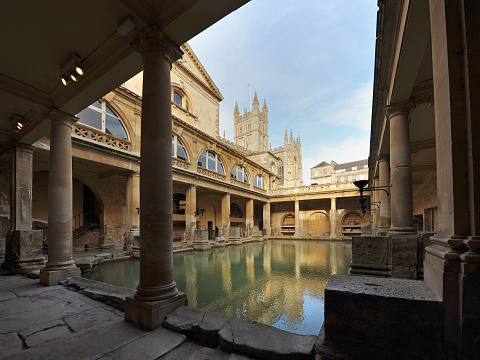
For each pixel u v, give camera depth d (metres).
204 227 26.42
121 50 4.68
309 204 33.47
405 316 2.02
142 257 3.76
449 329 1.90
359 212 30.17
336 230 31.23
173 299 3.77
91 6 3.80
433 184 14.04
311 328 4.64
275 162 44.06
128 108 14.76
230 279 8.66
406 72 5.07
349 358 2.18
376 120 8.59
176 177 17.70
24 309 4.41
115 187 18.45
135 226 14.29
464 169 1.98
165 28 4.07
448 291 1.93
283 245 22.42
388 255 4.94
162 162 3.92
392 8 4.27
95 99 6.27
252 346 2.68
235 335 2.93
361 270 5.07
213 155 23.27
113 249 16.72
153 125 3.92
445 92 2.14
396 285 2.46
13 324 3.74
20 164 8.95
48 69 5.56
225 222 23.92
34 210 15.97
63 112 6.73
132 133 14.77
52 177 6.57
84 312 4.25
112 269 10.38
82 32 4.41
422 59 4.75
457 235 1.97
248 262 12.49
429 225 15.74
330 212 30.53
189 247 17.45
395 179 6.12
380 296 2.12
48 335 3.34
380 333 2.09
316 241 27.56
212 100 25.78
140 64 4.96
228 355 2.76
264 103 83.81
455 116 2.02
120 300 4.43
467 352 1.81
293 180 65.94
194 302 6.16
